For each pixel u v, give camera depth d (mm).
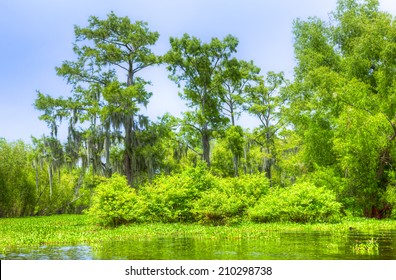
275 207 22625
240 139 43812
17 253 13070
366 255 11156
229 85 51125
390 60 29281
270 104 48344
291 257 10969
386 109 28906
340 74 32375
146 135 39469
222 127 47375
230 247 13359
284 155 46438
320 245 13492
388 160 30062
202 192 23688
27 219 37406
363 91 29125
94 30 42781
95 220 23578
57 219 35219
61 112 39062
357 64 30547
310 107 31500
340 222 23062
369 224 22141
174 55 44969
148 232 19000
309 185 23859
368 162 29609
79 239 16766
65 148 39000
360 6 33188
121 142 39469
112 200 23516
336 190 29578
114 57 42625
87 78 43125
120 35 43594
